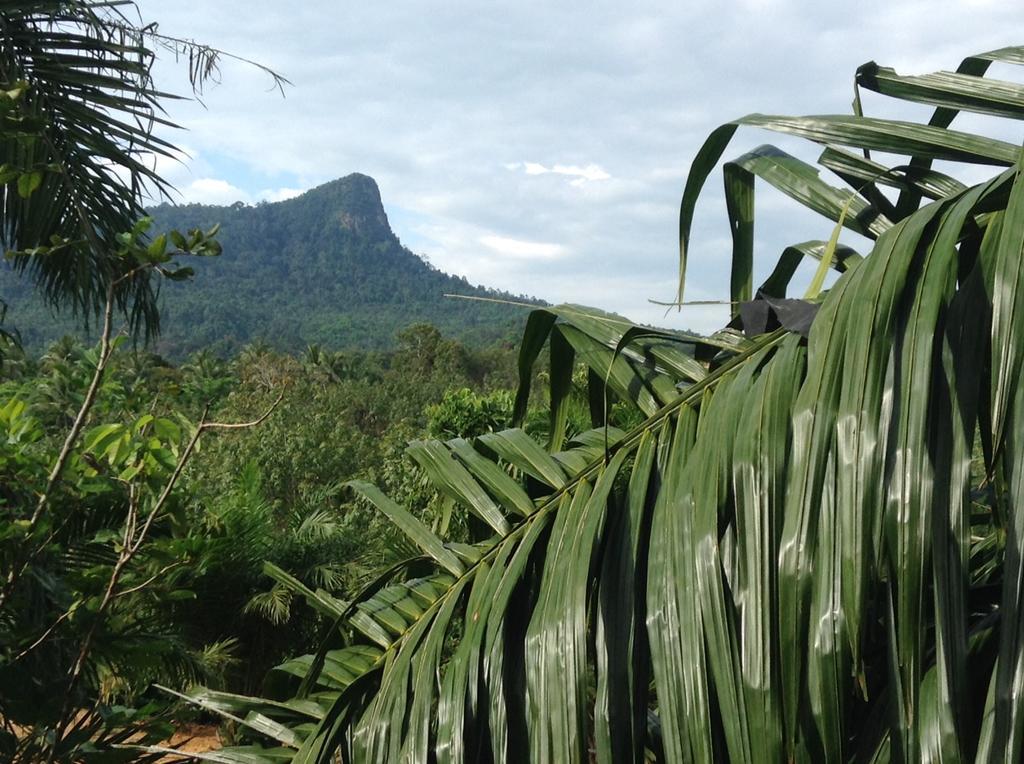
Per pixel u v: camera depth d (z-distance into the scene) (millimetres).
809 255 1926
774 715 1168
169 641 2887
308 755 1582
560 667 1348
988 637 1320
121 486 2473
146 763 2348
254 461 8133
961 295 1230
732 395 1415
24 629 2355
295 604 7562
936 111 1746
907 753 1141
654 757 1699
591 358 1804
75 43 3580
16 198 3686
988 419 1295
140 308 4141
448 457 1797
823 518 1172
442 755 1413
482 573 1657
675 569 1300
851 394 1171
